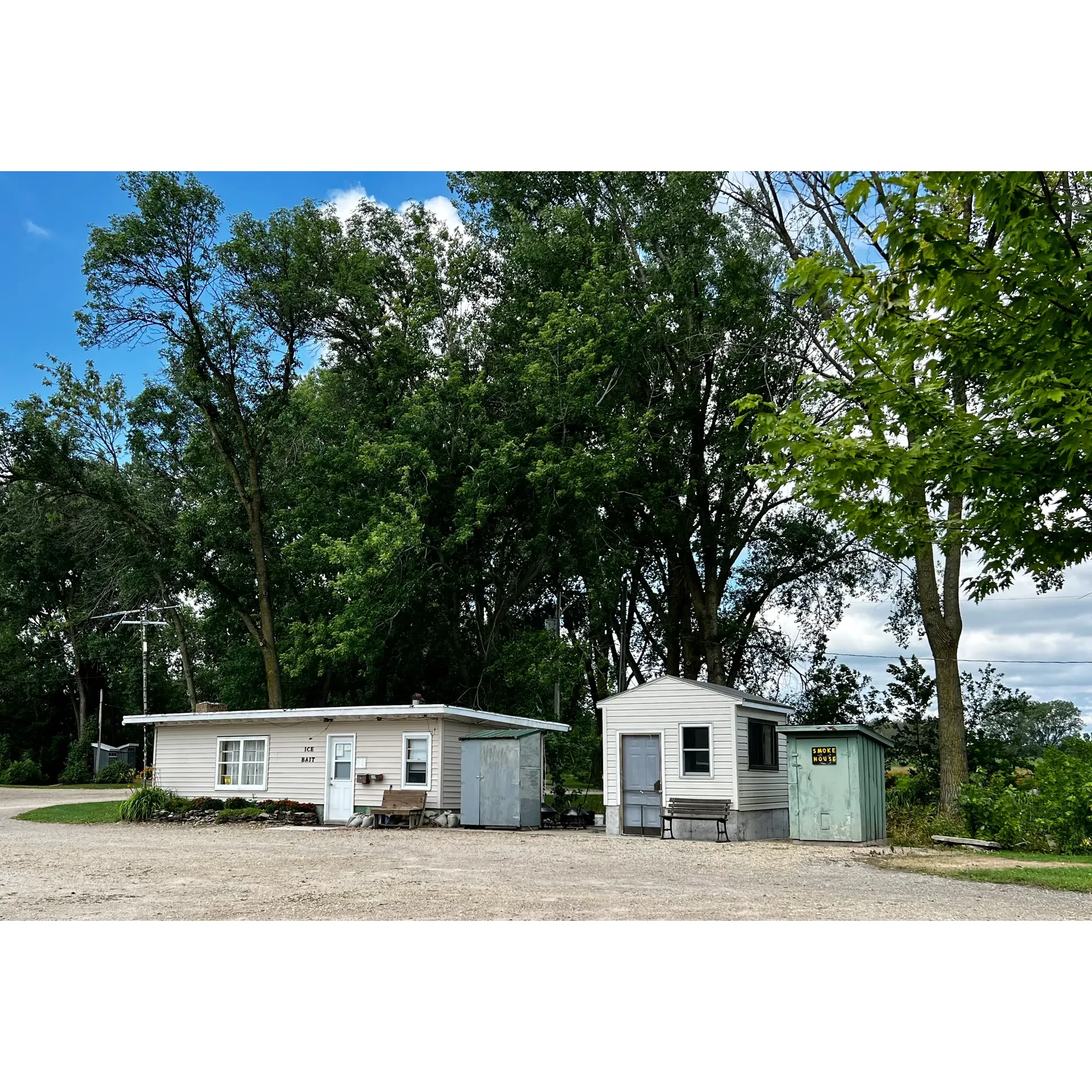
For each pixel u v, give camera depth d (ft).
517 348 121.39
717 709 76.95
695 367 122.83
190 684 139.95
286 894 38.65
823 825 71.77
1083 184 34.35
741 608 142.41
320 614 116.06
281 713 89.71
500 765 81.61
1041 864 52.90
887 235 30.86
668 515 123.34
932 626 87.86
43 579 149.89
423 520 108.68
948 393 37.06
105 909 34.58
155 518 119.24
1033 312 30.60
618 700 81.10
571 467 107.76
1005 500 34.47
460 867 49.65
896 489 33.88
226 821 86.48
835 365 90.58
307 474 116.88
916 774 103.60
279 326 114.52
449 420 111.86
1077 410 29.43
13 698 209.56
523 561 119.44
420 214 123.34
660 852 61.05
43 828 81.35
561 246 115.24
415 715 84.99
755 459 117.08
